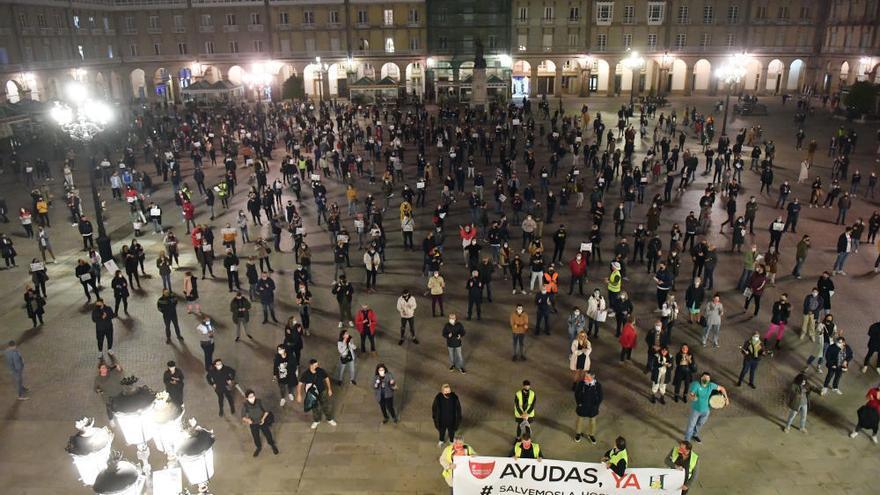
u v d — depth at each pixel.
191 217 27.48
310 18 72.00
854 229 21.72
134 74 76.56
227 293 21.11
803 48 72.25
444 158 40.84
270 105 59.72
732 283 21.20
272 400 14.98
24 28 56.16
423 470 12.52
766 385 15.25
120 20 71.62
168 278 20.66
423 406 14.60
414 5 70.94
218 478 12.34
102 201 33.59
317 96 74.69
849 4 67.69
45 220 29.08
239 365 16.52
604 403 14.57
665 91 74.38
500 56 71.50
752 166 36.91
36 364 16.78
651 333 14.95
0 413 14.62
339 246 21.70
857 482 12.01
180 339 17.91
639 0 70.88
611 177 31.89
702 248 20.47
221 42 72.75
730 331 17.91
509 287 21.22
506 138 45.34
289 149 43.06
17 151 45.88
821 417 14.00
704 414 12.87
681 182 31.97
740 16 71.44
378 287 21.33
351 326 18.44
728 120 55.19
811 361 15.67
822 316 18.53
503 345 17.30
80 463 6.49
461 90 71.81
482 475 11.04
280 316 19.30
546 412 14.27
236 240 26.41
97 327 16.59
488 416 14.18
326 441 13.43
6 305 20.64
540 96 74.38
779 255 23.67
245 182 36.38
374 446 13.25
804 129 50.28
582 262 19.94
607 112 60.09
